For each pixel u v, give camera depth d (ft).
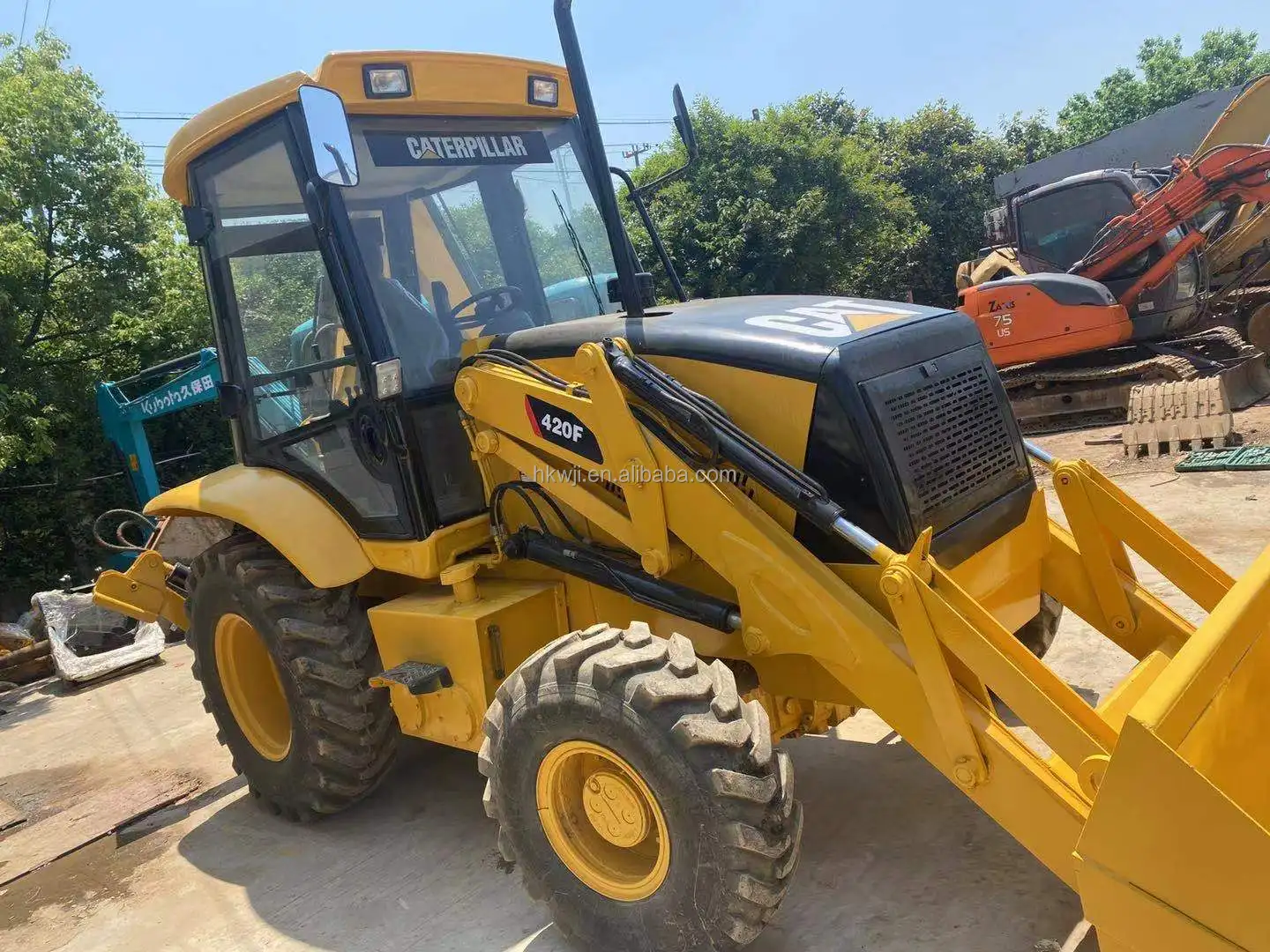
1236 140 35.50
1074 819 7.21
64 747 17.28
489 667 9.91
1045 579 10.88
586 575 9.99
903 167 89.71
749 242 58.95
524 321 12.10
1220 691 6.70
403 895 10.69
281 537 11.25
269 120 10.79
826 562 8.71
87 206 40.45
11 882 12.23
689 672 8.14
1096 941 8.37
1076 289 32.99
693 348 9.28
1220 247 35.35
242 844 12.43
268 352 11.91
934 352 9.38
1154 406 27.30
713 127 59.93
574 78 10.32
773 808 7.72
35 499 38.88
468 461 11.12
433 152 11.57
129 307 41.78
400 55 10.88
